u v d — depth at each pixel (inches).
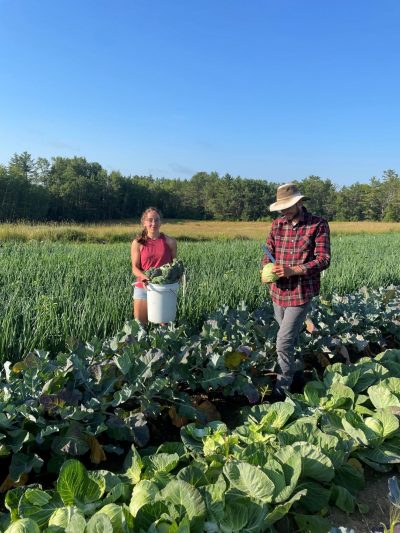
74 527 87.9
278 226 179.5
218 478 109.3
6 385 140.9
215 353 172.9
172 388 161.9
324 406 159.2
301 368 196.7
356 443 137.6
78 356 167.5
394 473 138.5
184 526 90.0
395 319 258.7
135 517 95.2
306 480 120.5
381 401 158.7
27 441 126.6
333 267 414.9
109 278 334.0
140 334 179.3
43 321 202.2
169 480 112.0
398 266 450.9
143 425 138.8
